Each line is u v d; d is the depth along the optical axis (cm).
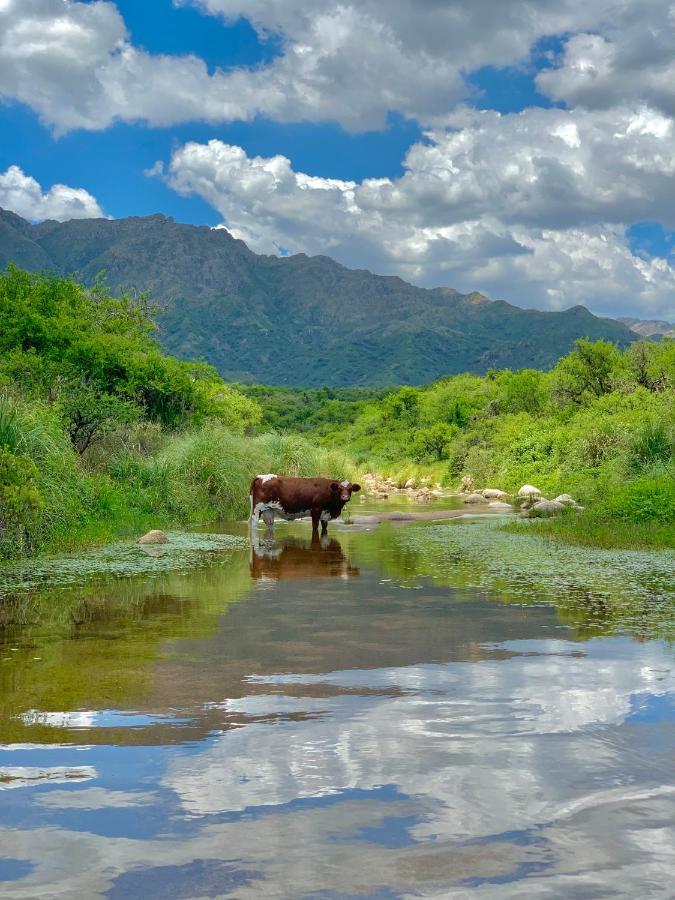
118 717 439
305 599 816
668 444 2016
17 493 1050
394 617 721
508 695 475
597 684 498
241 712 446
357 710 447
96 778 349
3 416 1237
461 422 5247
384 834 291
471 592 855
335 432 7044
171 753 380
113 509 1572
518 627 676
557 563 1083
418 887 254
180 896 250
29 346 2188
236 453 2125
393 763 363
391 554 1200
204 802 322
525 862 269
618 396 3016
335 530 1625
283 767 360
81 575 985
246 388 10950
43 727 421
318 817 306
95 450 2012
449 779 343
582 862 269
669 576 966
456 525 1714
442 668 542
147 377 2369
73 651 597
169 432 2377
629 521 1528
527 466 2986
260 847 282
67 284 2533
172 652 592
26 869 268
